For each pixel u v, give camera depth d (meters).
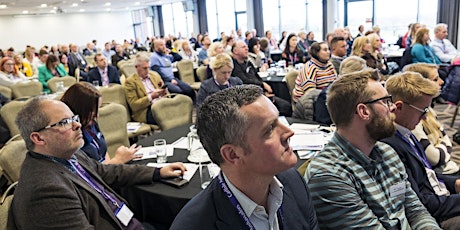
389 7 11.66
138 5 19.09
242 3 15.86
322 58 3.82
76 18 19.97
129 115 4.08
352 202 1.25
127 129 3.45
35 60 8.70
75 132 1.50
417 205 1.49
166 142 2.44
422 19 11.09
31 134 1.43
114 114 3.17
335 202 1.26
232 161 0.92
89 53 14.66
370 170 1.36
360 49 4.57
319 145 2.12
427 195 1.65
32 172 1.37
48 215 1.27
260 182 0.94
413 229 1.45
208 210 0.93
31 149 1.46
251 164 0.90
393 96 1.75
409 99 1.72
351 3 12.48
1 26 17.58
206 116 0.92
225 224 0.93
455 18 10.35
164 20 20.39
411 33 6.94
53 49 11.88
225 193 0.95
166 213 1.73
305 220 1.09
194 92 6.02
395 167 1.43
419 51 5.59
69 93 2.03
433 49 5.98
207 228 0.91
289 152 0.91
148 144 2.42
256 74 4.76
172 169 1.85
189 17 18.72
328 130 2.44
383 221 1.33
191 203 0.97
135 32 22.66
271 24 14.99
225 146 0.90
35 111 1.44
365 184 1.32
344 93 1.35
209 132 0.92
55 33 19.33
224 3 16.45
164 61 5.77
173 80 5.73
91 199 1.45
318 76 3.83
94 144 2.18
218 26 17.02
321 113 2.68
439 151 2.06
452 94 4.34
